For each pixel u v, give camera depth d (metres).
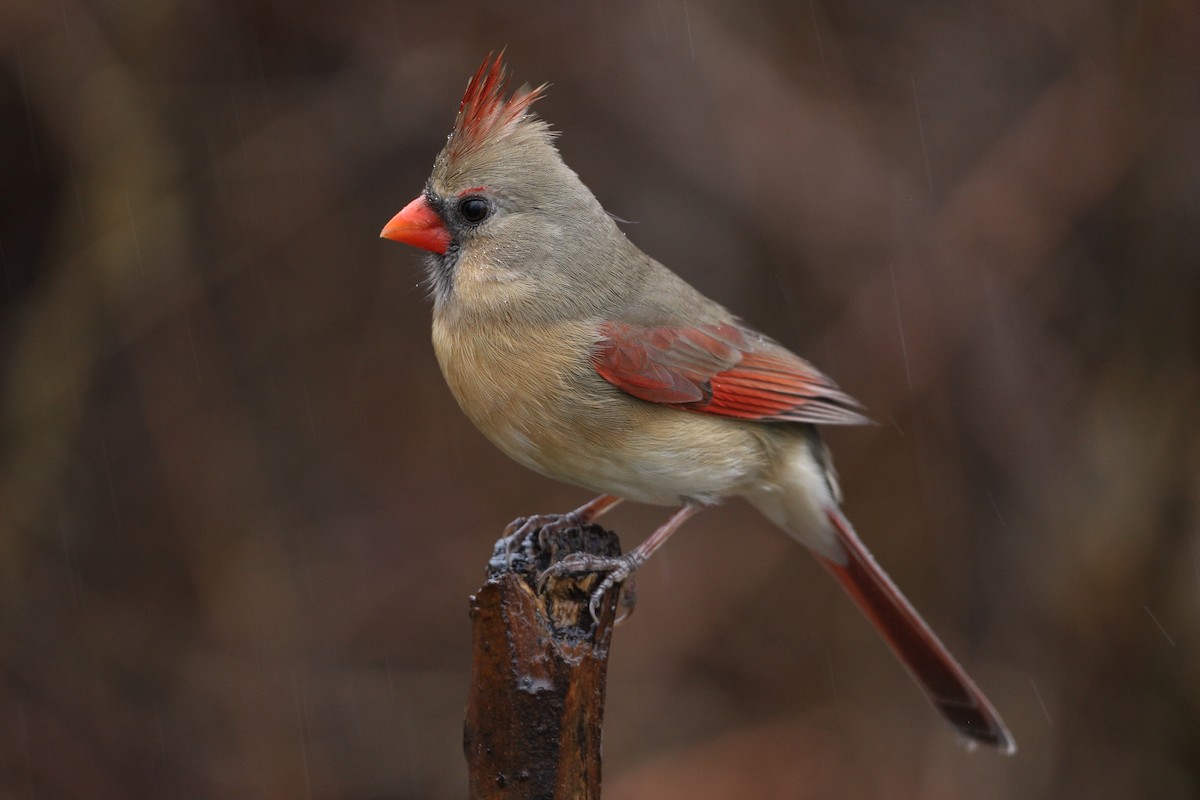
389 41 10.92
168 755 10.53
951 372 10.65
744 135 10.82
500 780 4.62
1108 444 10.50
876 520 10.95
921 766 10.70
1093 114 10.52
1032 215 10.59
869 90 10.98
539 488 11.73
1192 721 10.30
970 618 10.79
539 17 10.85
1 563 10.47
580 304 6.45
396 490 11.60
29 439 10.45
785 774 10.70
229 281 11.23
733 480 6.82
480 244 6.40
